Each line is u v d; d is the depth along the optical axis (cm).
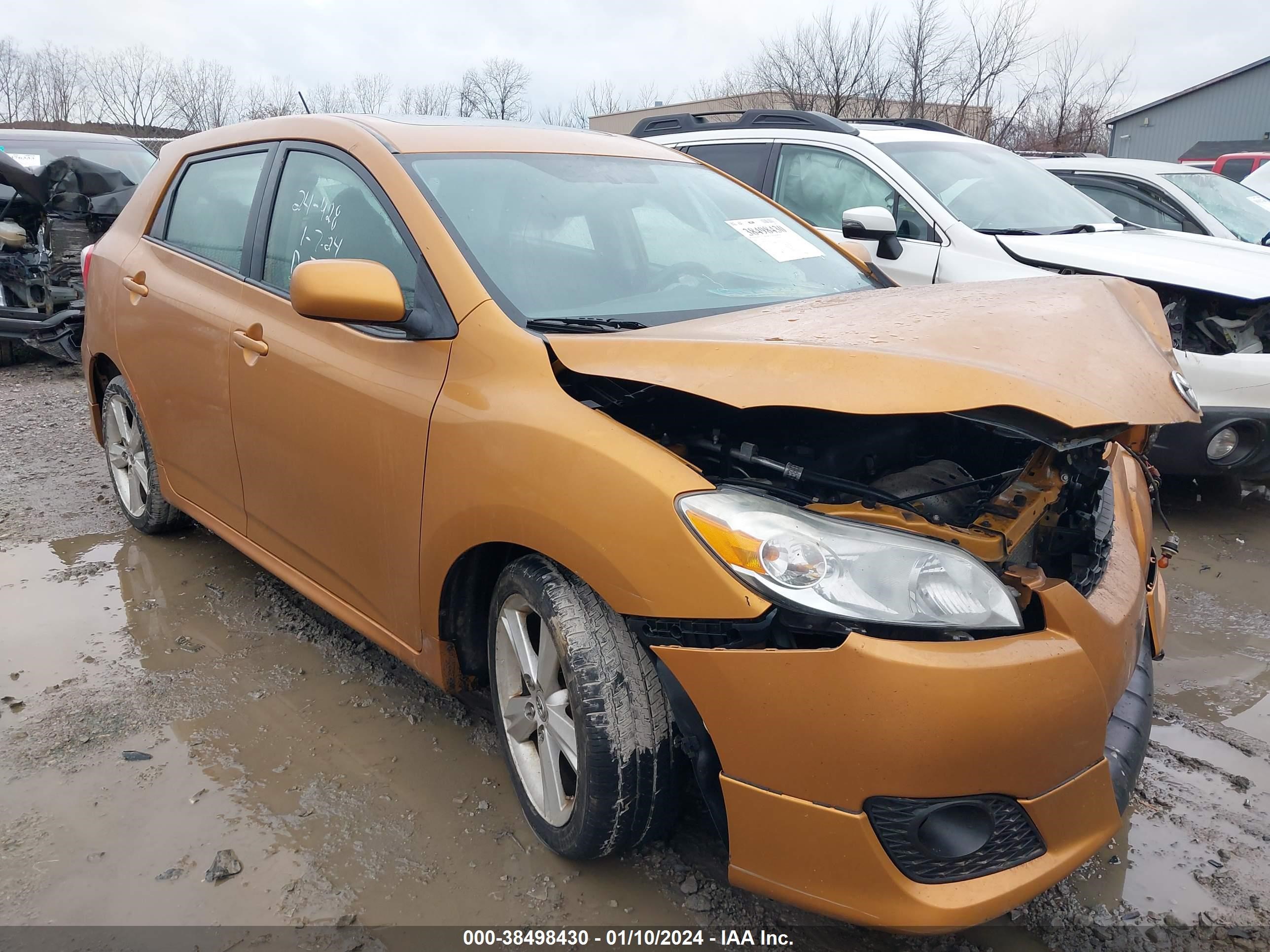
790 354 192
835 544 184
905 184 559
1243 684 333
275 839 239
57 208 762
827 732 178
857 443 230
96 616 358
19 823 242
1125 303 238
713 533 187
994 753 176
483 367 234
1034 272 495
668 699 207
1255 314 449
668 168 338
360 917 215
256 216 328
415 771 269
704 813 253
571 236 280
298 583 313
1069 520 225
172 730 285
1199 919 221
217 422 334
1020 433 181
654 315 261
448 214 265
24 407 687
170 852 234
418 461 243
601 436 205
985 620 183
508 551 245
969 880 183
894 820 180
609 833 215
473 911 218
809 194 605
